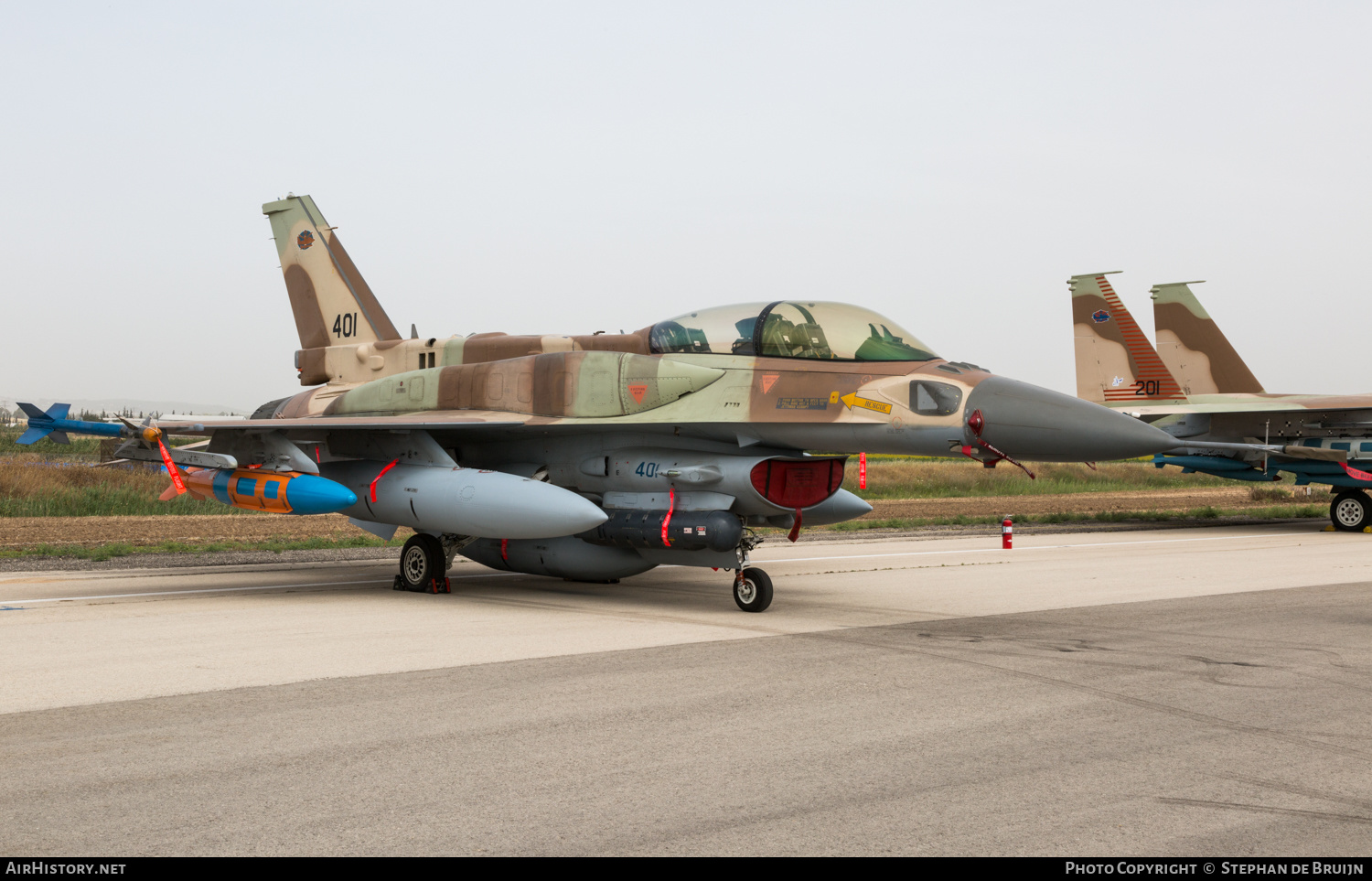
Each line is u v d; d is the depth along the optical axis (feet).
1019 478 130.93
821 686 22.00
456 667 23.84
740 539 34.99
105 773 15.40
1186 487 142.10
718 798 14.57
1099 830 13.39
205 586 41.04
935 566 50.11
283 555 53.42
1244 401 83.20
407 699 20.47
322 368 51.75
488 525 35.99
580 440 40.09
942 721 19.07
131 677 22.40
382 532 43.70
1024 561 52.80
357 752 16.65
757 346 36.32
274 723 18.48
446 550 39.58
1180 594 39.27
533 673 23.15
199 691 21.08
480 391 41.27
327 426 38.17
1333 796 14.83
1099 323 90.53
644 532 36.24
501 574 47.96
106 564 48.14
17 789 14.66
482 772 15.65
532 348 42.42
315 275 53.57
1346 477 76.07
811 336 35.58
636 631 29.50
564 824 13.44
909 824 13.55
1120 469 149.69
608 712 19.56
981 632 29.68
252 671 23.24
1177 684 22.41
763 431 35.76
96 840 12.72
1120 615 33.53
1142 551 58.80
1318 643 27.89
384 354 48.80
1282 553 56.90
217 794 14.49
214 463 37.86
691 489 36.35
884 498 111.55
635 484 37.81
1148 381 87.76
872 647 27.02
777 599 37.68
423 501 37.76
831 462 36.22
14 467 82.99
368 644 26.99
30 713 19.10
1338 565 50.21
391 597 37.99
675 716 19.24
